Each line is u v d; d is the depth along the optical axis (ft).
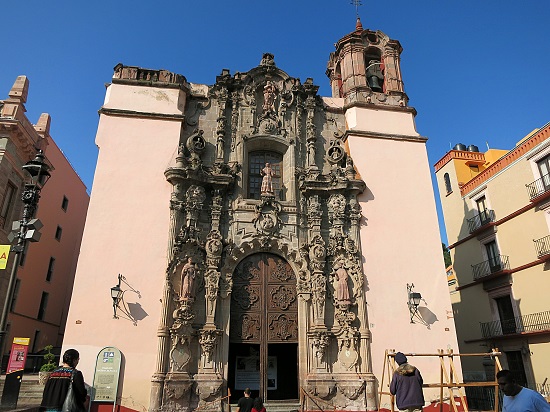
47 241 94.53
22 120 71.82
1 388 53.57
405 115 71.26
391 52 77.00
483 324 88.94
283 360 66.64
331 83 87.04
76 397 24.70
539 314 75.92
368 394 52.85
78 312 51.55
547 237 76.28
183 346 52.44
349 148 67.10
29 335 87.15
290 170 65.26
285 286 59.47
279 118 68.28
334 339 56.18
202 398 50.47
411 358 56.44
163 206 58.59
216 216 59.41
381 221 63.00
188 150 63.31
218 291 56.08
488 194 93.09
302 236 61.31
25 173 73.51
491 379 83.20
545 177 78.28
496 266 88.12
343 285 57.41
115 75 65.51
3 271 69.31
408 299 59.11
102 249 54.75
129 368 50.42
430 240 62.85
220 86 68.18
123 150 60.34
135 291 53.62
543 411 20.40
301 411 50.80
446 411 54.29
